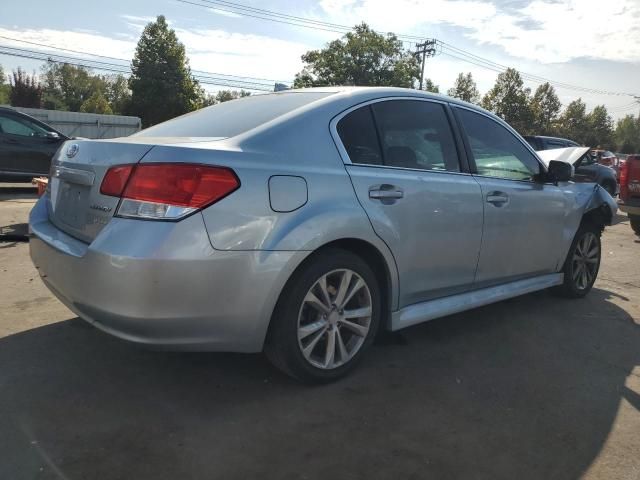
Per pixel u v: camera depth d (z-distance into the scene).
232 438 2.59
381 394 3.08
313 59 52.72
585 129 87.94
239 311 2.65
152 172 2.53
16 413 2.70
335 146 3.09
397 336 3.96
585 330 4.33
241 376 3.21
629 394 3.25
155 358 3.39
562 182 4.83
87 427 2.61
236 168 2.64
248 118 3.19
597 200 5.08
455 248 3.66
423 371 3.41
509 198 4.05
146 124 48.28
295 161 2.88
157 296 2.46
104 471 2.30
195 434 2.60
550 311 4.79
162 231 2.46
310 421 2.77
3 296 4.40
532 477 2.41
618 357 3.81
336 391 3.09
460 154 3.82
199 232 2.51
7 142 11.01
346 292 3.11
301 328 2.94
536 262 4.48
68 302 2.86
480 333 4.15
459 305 3.78
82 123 30.80
